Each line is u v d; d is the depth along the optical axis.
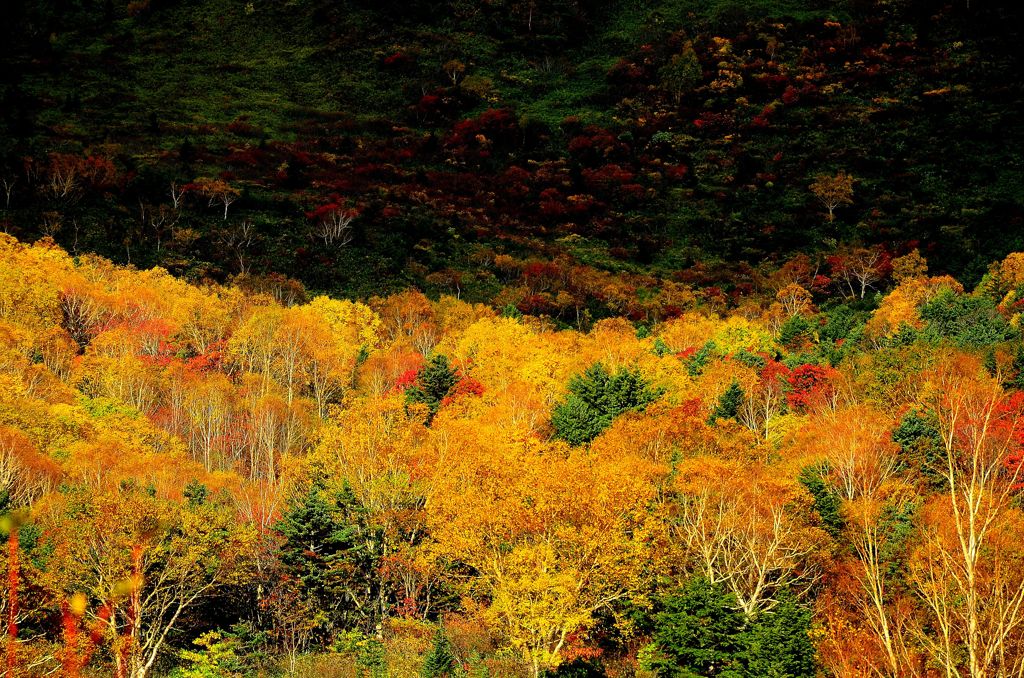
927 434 50.91
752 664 34.84
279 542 52.31
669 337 108.75
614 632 44.12
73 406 71.56
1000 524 29.61
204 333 105.81
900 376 65.44
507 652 42.22
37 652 36.78
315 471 57.38
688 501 45.84
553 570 40.53
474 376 89.06
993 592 24.28
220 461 76.25
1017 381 59.34
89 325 102.25
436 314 127.31
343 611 49.44
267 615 49.91
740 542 43.81
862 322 102.31
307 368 99.06
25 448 56.34
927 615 30.33
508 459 49.91
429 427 63.28
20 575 41.03
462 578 47.47
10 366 76.50
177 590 45.69
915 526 39.97
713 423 64.12
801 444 56.75
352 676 42.62
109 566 42.00
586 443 61.38
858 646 29.09
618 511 42.94
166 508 45.84
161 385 87.56
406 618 46.72
